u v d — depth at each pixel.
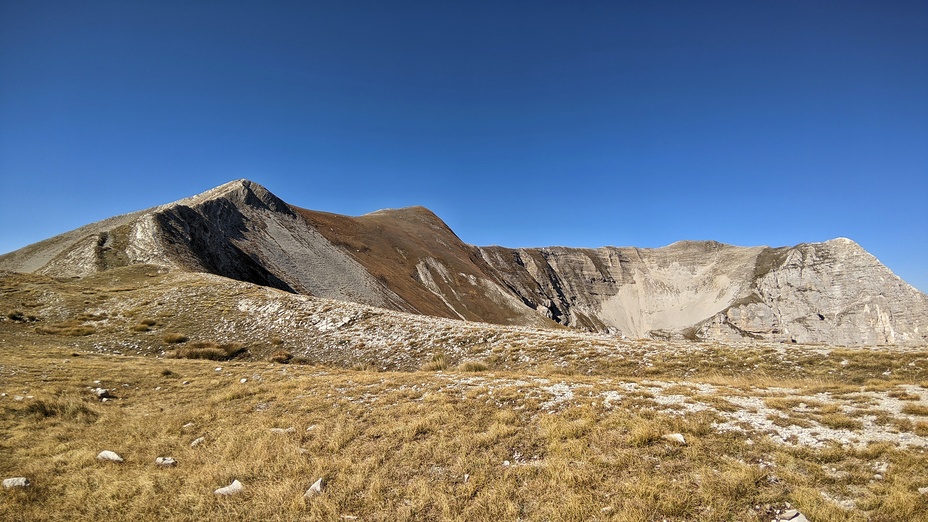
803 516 7.31
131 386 19.17
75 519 8.66
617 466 9.41
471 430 11.85
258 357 29.28
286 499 9.24
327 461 10.79
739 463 9.08
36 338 29.30
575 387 15.19
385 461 10.68
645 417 11.64
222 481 10.25
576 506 8.14
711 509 7.71
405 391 15.96
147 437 13.23
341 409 14.53
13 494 9.18
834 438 9.91
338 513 8.67
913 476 8.10
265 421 13.92
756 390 14.32
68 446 12.19
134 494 9.70
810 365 20.61
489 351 26.94
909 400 12.05
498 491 8.95
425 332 31.02
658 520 7.64
